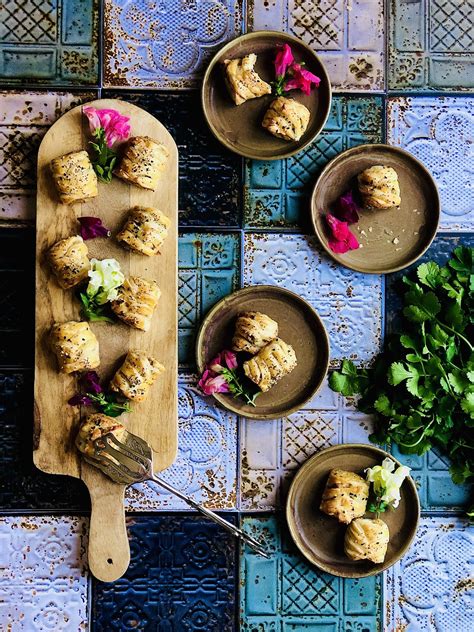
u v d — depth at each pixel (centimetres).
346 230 81
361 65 85
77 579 83
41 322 78
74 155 76
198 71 83
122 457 77
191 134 83
